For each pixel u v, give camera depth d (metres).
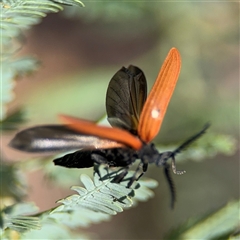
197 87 0.19
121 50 0.25
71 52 0.27
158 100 0.14
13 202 0.15
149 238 0.24
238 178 0.23
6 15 0.13
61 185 0.15
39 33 0.27
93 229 0.26
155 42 0.20
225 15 0.19
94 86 0.19
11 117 0.15
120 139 0.14
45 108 0.19
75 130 0.13
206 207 0.22
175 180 0.22
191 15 0.19
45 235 0.14
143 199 0.14
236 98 0.19
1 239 0.14
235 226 0.15
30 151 0.13
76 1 0.13
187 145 0.15
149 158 0.14
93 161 0.14
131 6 0.16
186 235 0.15
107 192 0.13
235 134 0.19
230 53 0.19
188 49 0.19
